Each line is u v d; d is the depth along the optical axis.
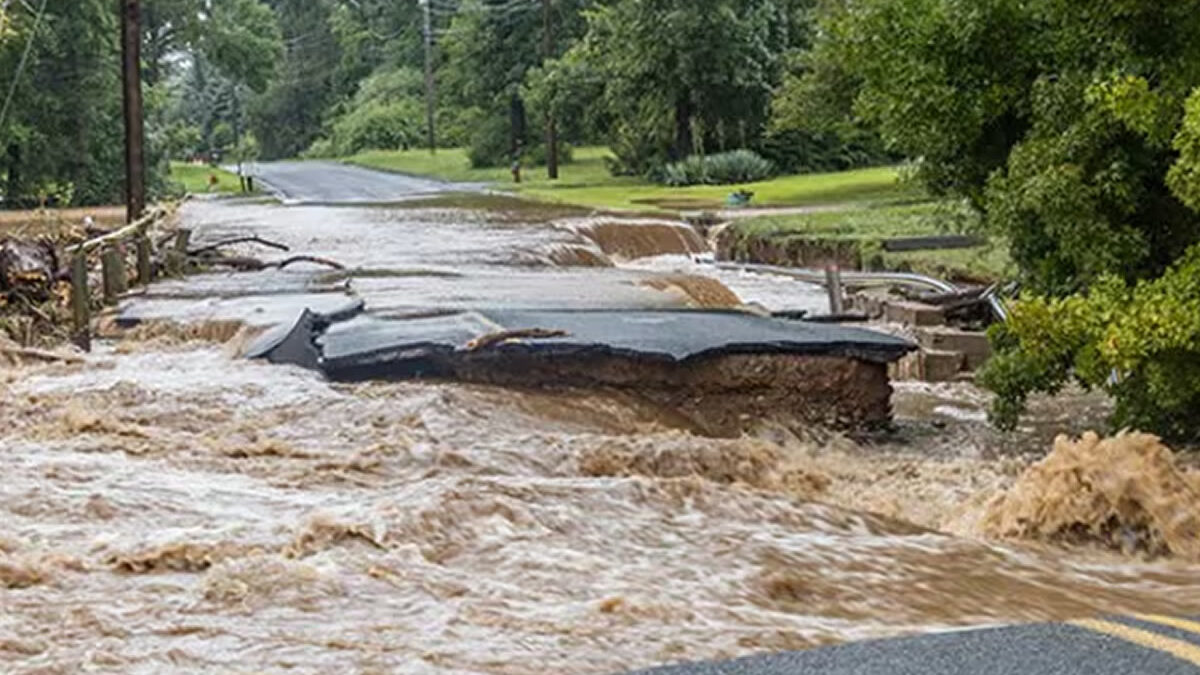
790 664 5.28
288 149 132.62
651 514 8.27
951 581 7.15
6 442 10.81
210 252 25.95
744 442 11.78
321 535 7.37
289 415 12.03
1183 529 8.81
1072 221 12.55
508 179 71.12
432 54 108.94
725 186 57.44
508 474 10.26
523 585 6.66
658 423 12.95
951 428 14.26
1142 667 5.20
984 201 14.20
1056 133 12.85
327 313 16.19
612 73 63.88
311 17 132.75
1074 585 7.31
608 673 5.19
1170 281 11.86
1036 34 13.47
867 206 39.00
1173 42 12.37
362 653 5.47
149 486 9.12
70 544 7.43
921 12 13.66
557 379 13.53
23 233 26.70
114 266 19.48
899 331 18.41
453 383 13.42
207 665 5.33
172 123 97.50
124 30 26.73
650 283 21.84
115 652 5.48
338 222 39.47
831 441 13.45
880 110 14.12
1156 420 12.37
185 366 14.48
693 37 60.38
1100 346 11.78
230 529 7.79
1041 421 14.52
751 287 26.25
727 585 6.78
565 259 29.48
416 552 7.16
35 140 54.09
